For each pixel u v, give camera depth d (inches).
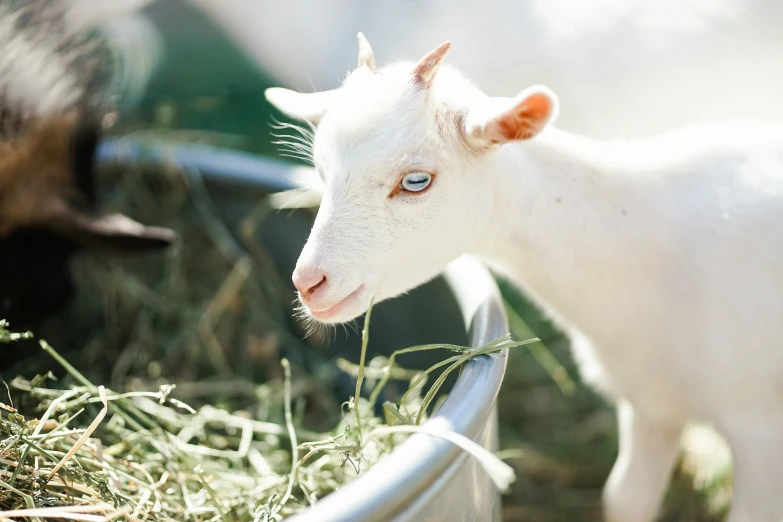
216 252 129.4
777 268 86.3
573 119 169.2
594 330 93.9
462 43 182.7
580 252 88.7
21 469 68.2
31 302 110.5
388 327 108.2
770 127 95.0
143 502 71.0
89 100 114.3
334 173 75.7
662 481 104.9
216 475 83.7
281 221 119.9
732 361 87.7
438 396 94.3
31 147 105.9
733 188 89.2
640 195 89.9
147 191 129.9
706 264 87.8
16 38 106.3
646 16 165.2
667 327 91.4
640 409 99.1
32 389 85.5
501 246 87.6
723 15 161.9
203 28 212.2
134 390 114.9
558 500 116.9
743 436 90.9
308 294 75.6
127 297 126.6
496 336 73.0
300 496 80.4
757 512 91.4
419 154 74.6
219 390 115.8
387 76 77.0
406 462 51.9
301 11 209.5
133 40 173.2
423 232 77.3
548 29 172.4
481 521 62.7
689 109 159.6
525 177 85.0
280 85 207.8
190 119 181.5
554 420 128.7
